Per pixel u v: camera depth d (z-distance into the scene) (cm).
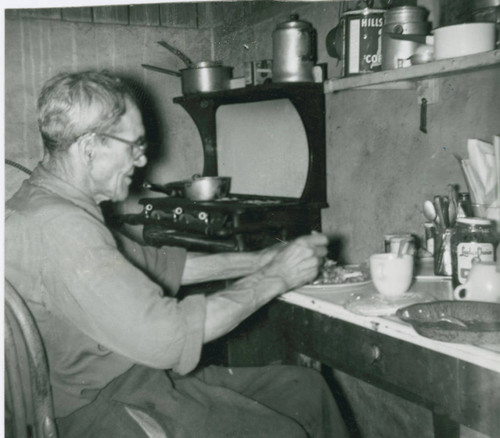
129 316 97
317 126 198
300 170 222
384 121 176
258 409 112
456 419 88
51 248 99
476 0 122
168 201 227
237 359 185
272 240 198
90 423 105
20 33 241
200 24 271
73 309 99
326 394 125
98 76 112
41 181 109
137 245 143
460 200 136
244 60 250
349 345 110
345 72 150
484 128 144
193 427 105
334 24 191
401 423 184
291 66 190
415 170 167
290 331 127
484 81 142
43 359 99
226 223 199
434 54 122
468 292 109
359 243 192
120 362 110
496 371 81
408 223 171
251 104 242
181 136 276
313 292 126
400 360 98
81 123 106
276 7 222
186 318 103
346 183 195
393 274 116
